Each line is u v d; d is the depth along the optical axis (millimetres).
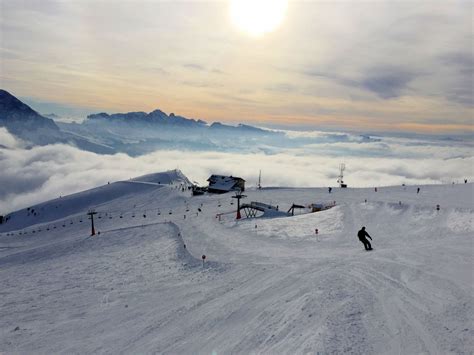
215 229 53469
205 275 27469
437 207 42000
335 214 49938
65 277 33625
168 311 18969
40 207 139125
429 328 10586
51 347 16156
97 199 137250
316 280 18047
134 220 81250
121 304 22281
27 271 39906
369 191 77000
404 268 17453
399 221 40469
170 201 109312
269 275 22672
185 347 13562
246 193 99250
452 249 20938
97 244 56781
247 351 11648
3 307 24062
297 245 36188
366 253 24859
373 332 10750
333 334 10797
